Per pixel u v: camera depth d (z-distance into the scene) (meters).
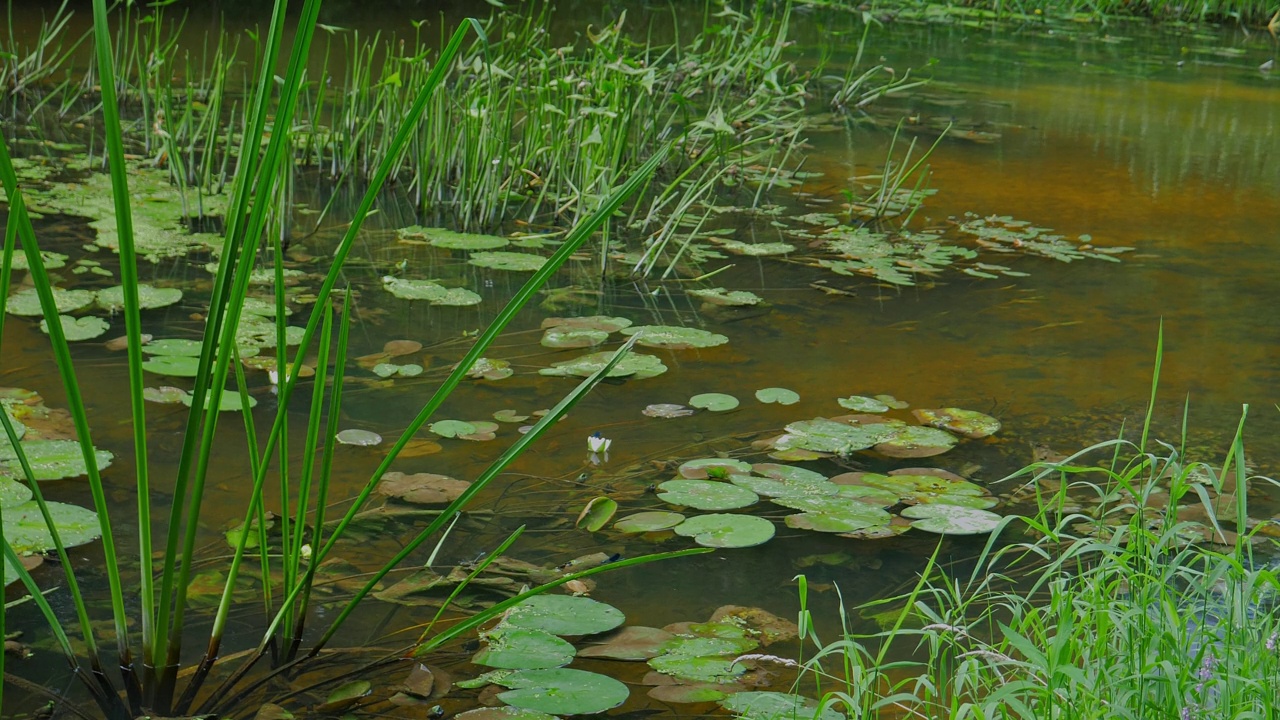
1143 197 5.38
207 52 7.26
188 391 2.73
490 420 2.71
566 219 4.66
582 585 2.06
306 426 2.61
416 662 1.78
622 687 1.71
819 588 2.10
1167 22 12.84
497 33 8.44
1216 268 4.32
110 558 1.59
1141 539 1.76
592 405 2.86
